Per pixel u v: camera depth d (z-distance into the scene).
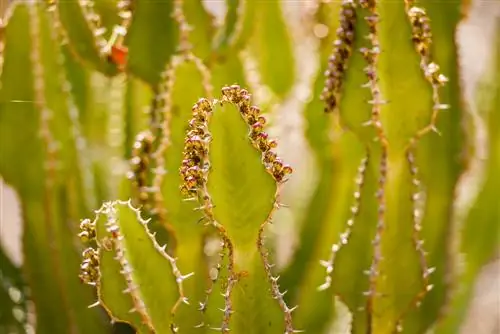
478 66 1.88
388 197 1.16
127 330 1.38
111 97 1.52
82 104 1.45
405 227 1.17
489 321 1.73
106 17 1.31
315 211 1.38
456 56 1.29
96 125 1.52
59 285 1.36
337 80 1.13
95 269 1.08
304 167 1.56
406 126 1.14
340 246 1.19
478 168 1.45
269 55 1.43
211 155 1.04
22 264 1.37
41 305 1.36
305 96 1.47
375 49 1.11
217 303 1.10
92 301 1.36
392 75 1.13
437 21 1.27
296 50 1.45
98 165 1.46
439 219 1.33
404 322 1.29
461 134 1.31
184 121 1.20
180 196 1.20
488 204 1.43
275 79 1.44
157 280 1.07
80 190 1.37
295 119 1.63
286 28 1.43
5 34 1.31
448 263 1.33
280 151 1.54
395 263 1.17
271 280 1.08
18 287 1.42
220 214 1.05
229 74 1.33
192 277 1.22
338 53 1.13
